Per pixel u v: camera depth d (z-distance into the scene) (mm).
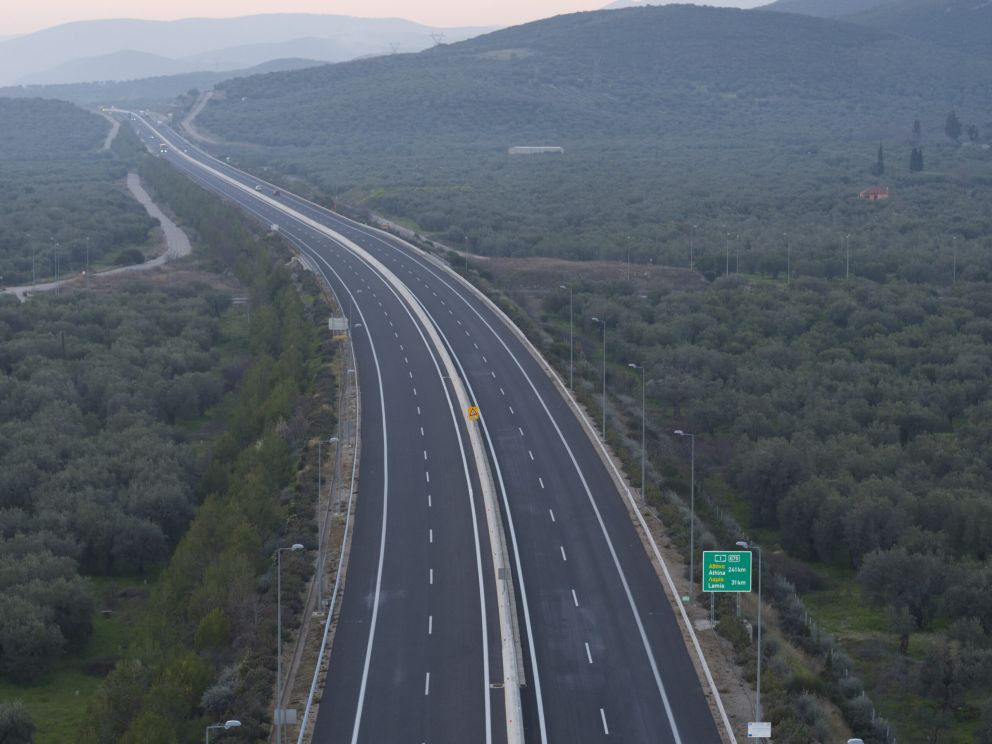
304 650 76250
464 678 71938
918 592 86250
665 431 130250
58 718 75188
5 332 160125
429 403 131625
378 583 86812
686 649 75938
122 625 90812
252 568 85062
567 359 149875
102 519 101188
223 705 68625
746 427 125250
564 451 116438
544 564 90062
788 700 68375
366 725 66375
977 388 135250
